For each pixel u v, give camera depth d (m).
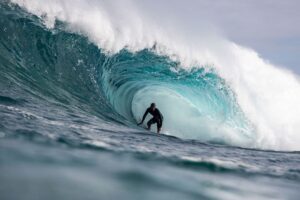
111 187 13.51
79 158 17.52
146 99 62.72
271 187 19.36
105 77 57.38
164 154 23.75
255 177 21.47
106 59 58.75
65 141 22.28
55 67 50.25
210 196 14.87
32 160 15.64
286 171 25.31
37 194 11.56
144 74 64.06
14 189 11.71
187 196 14.18
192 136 62.22
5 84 40.66
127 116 58.38
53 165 15.32
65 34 54.75
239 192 16.78
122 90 59.84
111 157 19.58
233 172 21.69
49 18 53.88
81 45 55.78
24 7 52.19
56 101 42.31
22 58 47.81
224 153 31.73
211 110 66.31
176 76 66.50
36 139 21.19
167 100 63.56
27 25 51.56
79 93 48.88
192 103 64.94
